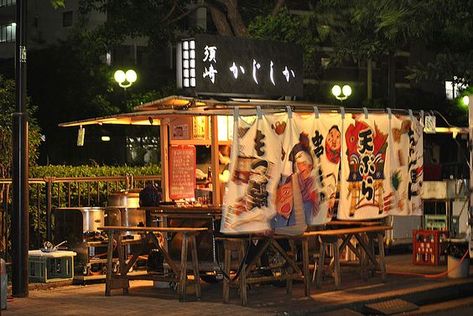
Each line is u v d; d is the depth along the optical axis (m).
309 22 21.17
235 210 11.01
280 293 12.57
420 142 13.71
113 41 24.42
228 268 11.62
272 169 11.33
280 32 21.70
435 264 15.79
